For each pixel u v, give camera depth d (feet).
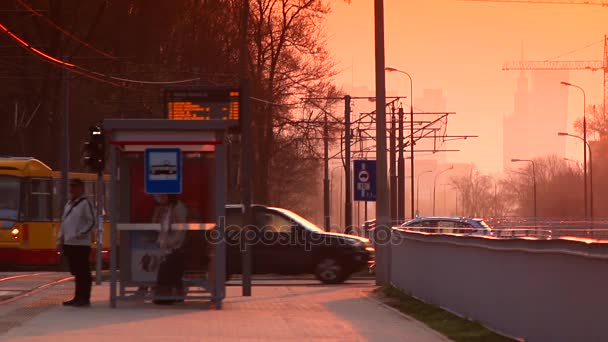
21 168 453.99
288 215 356.38
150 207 241.14
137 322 204.95
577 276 144.46
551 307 155.94
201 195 241.76
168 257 241.35
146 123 235.61
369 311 239.50
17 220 450.30
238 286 340.39
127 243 241.76
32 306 239.50
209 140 237.04
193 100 271.69
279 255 352.90
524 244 169.78
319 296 289.12
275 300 273.33
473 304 207.21
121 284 241.14
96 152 325.83
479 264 202.39
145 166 237.45
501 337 181.57
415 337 186.70
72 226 237.04
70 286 306.14
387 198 337.93
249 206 286.25
